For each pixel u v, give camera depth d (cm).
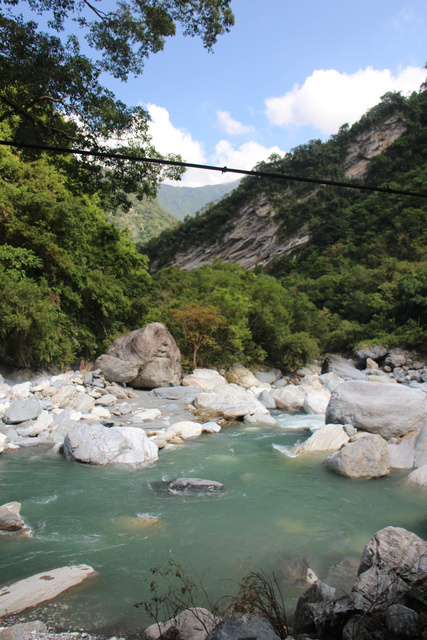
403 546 433
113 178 1010
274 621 368
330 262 8906
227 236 12762
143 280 2731
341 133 13850
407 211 8188
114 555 542
